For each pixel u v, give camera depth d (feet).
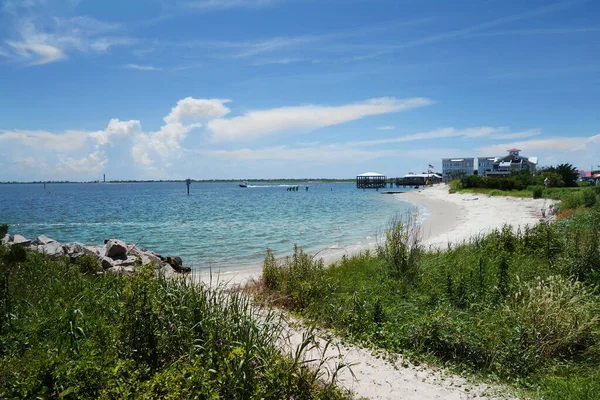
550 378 16.99
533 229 39.96
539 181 195.00
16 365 12.89
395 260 33.14
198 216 119.14
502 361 18.48
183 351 14.33
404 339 20.71
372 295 26.96
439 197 189.26
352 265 36.65
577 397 15.20
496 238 40.50
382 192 299.17
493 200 142.72
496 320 21.62
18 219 114.21
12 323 17.16
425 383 16.84
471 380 17.33
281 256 53.88
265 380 13.11
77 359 13.38
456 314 23.13
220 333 15.15
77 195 319.88
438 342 19.89
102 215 125.80
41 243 45.47
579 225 45.70
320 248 59.52
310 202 189.47
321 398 13.64
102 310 18.76
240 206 167.12
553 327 19.79
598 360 18.52
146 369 12.77
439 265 32.68
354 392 15.61
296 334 21.13
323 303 25.89
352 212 126.00
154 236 75.82
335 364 17.72
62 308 19.20
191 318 16.15
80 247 41.16
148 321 14.56
